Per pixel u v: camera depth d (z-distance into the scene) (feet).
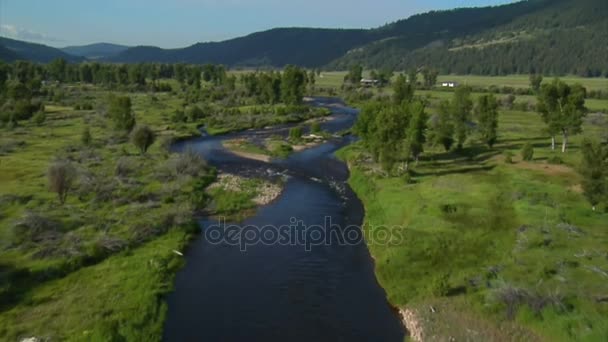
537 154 282.15
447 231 164.35
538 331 106.73
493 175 233.55
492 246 151.74
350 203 217.15
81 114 467.93
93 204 191.62
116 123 357.82
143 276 135.23
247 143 352.90
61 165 193.26
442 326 111.96
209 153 325.21
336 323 117.39
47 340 101.81
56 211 179.42
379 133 245.45
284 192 233.35
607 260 134.82
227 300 128.16
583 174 174.40
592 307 110.22
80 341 100.89
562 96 286.66
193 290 133.49
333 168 286.87
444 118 296.51
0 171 239.71
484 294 122.31
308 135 391.86
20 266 134.62
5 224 164.45
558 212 173.99
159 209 190.80
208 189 230.68
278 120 464.24
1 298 117.70
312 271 146.82
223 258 155.84
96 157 282.97
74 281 131.03
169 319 117.91
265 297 130.21
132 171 251.39
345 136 395.14
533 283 123.95
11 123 383.86
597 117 446.60
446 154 295.07
